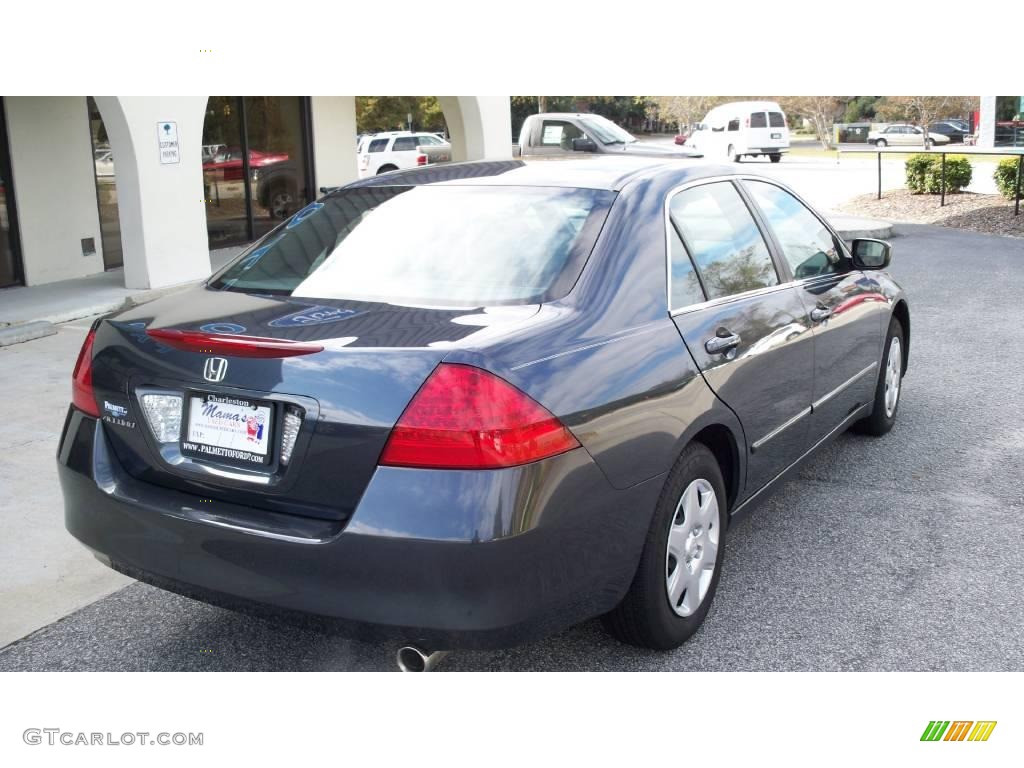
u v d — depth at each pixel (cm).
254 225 1481
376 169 2528
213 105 1385
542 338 277
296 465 263
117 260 1225
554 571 266
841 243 483
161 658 336
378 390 255
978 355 746
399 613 255
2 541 427
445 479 250
